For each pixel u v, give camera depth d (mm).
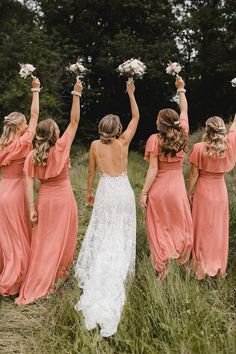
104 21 26547
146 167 16703
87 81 25781
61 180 4977
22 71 5227
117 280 4395
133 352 3467
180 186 4953
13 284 4824
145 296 4016
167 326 3586
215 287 4570
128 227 4957
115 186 4930
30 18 24766
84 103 26562
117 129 4902
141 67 5027
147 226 5047
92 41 26031
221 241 4930
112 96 26891
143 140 26922
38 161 4754
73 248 5121
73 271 5262
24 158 5062
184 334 3479
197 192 5047
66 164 4941
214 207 4934
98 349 3582
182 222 4910
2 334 3986
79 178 12133
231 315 3873
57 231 4922
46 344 3723
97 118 27297
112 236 4836
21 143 4984
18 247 4961
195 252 4988
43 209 4918
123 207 4930
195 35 25812
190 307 3773
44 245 4898
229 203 6602
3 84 20047
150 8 25844
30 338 3863
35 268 4844
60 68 22422
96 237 4887
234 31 24156
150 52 24734
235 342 3297
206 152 4832
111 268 4539
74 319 3963
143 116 26891
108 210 4898
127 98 26781
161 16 25594
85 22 26047
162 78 24656
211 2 27375
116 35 24641
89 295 4211
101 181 5000
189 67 25672
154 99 26719
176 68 5266
